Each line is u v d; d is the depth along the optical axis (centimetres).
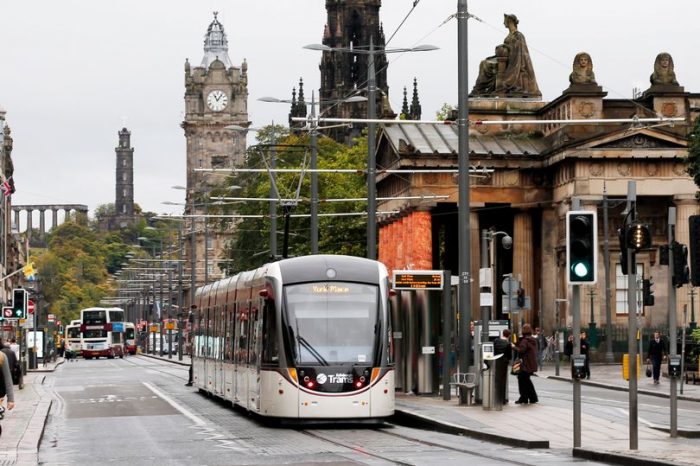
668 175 16750
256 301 6756
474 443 5194
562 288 17438
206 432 6028
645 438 5166
